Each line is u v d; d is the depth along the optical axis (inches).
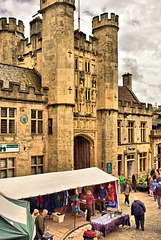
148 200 782.5
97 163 975.0
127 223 545.3
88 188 685.3
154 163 1189.7
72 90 813.9
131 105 1168.2
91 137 957.8
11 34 1059.3
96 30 998.4
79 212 610.9
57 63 801.6
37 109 795.4
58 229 534.6
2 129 714.2
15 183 521.7
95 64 986.1
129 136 1157.1
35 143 784.3
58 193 594.2
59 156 786.2
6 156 709.9
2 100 705.6
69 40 810.8
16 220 356.5
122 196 842.2
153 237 496.1
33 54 945.5
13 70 866.8
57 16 805.2
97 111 981.8
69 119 802.2
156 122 1424.7
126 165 1113.4
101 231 478.9
